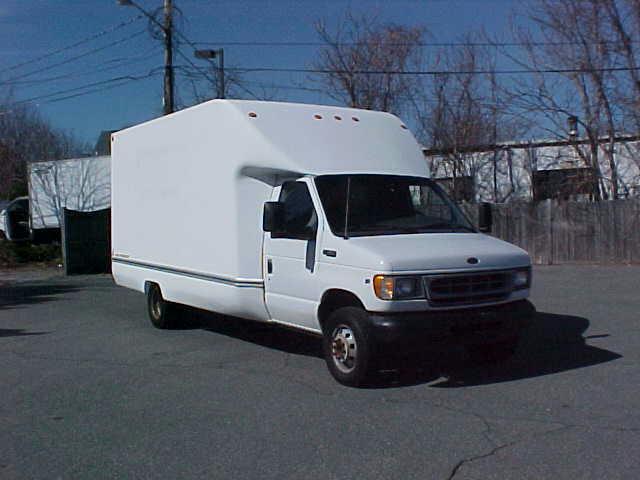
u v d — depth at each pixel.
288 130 9.58
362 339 8.03
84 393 8.54
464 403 7.62
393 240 8.38
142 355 10.55
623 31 23.56
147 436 6.88
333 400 7.86
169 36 22.53
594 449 6.18
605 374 8.66
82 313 14.86
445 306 8.04
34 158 43.88
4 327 13.43
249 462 6.12
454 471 5.79
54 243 29.41
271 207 8.72
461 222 9.41
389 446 6.39
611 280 17.88
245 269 9.73
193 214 10.87
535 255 23.48
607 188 25.09
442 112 28.38
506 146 27.78
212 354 10.43
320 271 8.60
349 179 9.18
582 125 24.78
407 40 28.23
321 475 5.79
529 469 5.79
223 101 10.05
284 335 11.79
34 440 6.88
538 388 8.12
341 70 28.33
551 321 12.25
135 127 12.95
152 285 12.60
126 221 13.37
